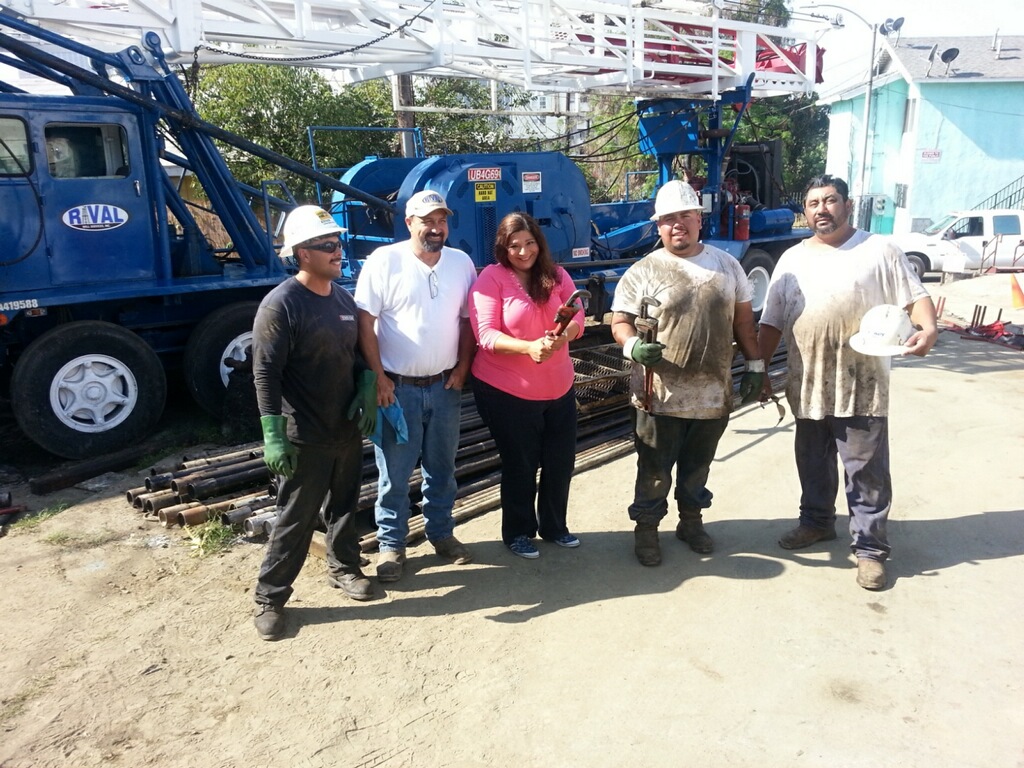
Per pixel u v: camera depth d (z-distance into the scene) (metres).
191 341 6.61
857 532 3.99
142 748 2.91
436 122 16.97
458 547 4.28
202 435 6.55
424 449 4.09
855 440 3.88
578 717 3.04
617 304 3.99
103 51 6.59
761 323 4.16
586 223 8.62
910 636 3.51
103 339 6.02
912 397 7.35
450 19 8.23
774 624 3.63
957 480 5.28
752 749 2.85
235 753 2.88
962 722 2.96
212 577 4.18
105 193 6.06
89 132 5.97
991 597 3.81
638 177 20.92
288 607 3.86
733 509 4.94
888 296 3.77
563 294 3.98
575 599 3.89
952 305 13.68
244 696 3.19
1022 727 2.93
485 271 3.92
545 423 4.14
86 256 6.04
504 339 3.73
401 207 7.54
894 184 25.75
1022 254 17.05
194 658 3.46
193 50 6.71
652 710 3.07
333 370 3.41
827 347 3.84
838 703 3.08
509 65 9.25
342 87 15.87
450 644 3.53
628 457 5.91
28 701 3.18
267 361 3.30
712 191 10.29
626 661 3.38
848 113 27.89
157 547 4.56
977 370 8.46
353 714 3.08
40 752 2.89
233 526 4.69
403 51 7.96
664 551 4.39
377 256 3.75
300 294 3.34
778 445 6.07
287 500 3.54
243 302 6.85
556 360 3.96
